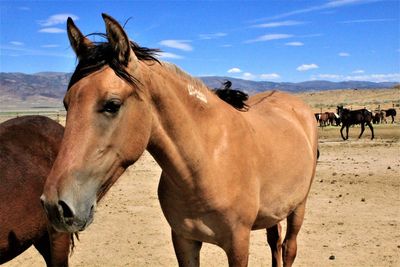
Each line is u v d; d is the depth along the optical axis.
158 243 6.69
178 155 3.04
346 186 10.26
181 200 3.21
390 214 7.96
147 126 2.77
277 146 3.90
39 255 6.30
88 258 6.08
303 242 6.57
